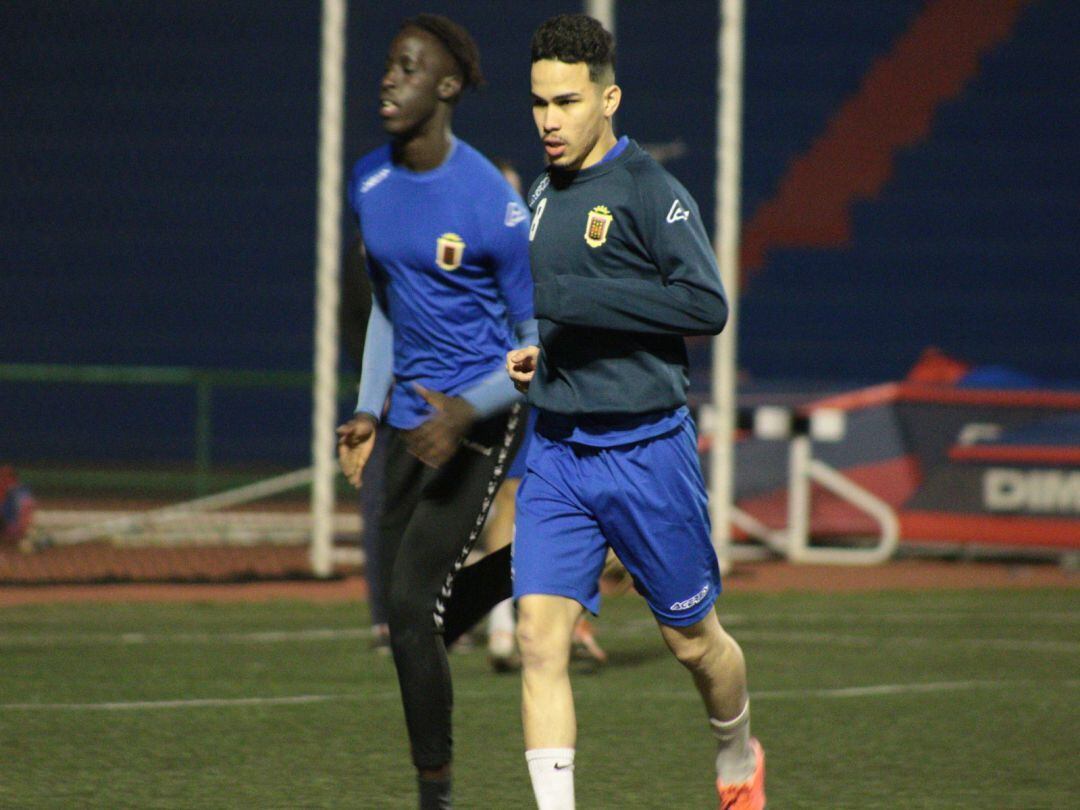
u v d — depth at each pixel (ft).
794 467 160.66
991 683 92.68
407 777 65.26
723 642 52.44
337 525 181.57
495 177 60.49
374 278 62.08
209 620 117.39
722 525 149.48
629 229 48.62
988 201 237.04
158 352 244.83
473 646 105.70
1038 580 150.10
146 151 250.57
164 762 67.62
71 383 241.76
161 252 247.91
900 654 104.58
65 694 84.23
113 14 253.85
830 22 247.70
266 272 247.70
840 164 241.14
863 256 236.02
